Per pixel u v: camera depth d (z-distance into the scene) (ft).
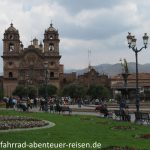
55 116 182.91
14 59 642.22
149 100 361.92
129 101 319.06
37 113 211.00
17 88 580.71
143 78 564.71
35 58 641.40
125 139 93.56
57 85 633.20
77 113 226.58
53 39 640.17
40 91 583.58
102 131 112.06
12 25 652.07
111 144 83.66
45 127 119.24
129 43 163.22
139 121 148.15
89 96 539.29
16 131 104.88
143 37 162.91
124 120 160.35
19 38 647.97
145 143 87.15
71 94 548.31
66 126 126.72
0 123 120.16
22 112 217.36
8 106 281.13
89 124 136.77
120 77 617.62
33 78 636.07
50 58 638.12
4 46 643.45
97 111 244.63
